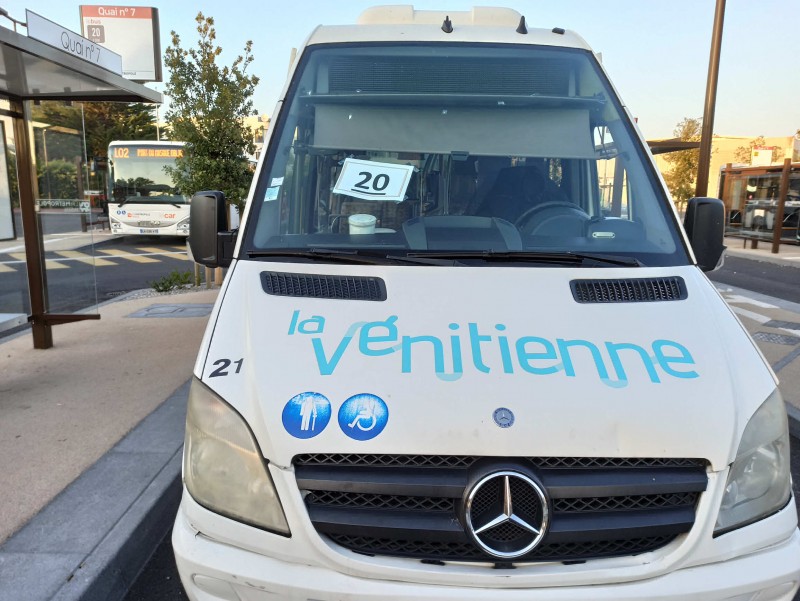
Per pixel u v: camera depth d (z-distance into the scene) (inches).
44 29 179.9
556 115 127.6
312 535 76.5
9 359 237.3
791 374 229.5
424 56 130.9
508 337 90.0
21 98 233.6
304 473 78.2
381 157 123.7
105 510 128.1
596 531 76.4
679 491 78.2
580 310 96.1
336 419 79.5
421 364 85.2
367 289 99.6
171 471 144.8
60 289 255.4
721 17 409.1
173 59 405.7
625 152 125.4
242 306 97.3
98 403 189.6
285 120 125.0
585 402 81.0
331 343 88.5
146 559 125.3
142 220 746.2
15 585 105.1
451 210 121.2
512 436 77.6
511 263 108.5
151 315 323.3
